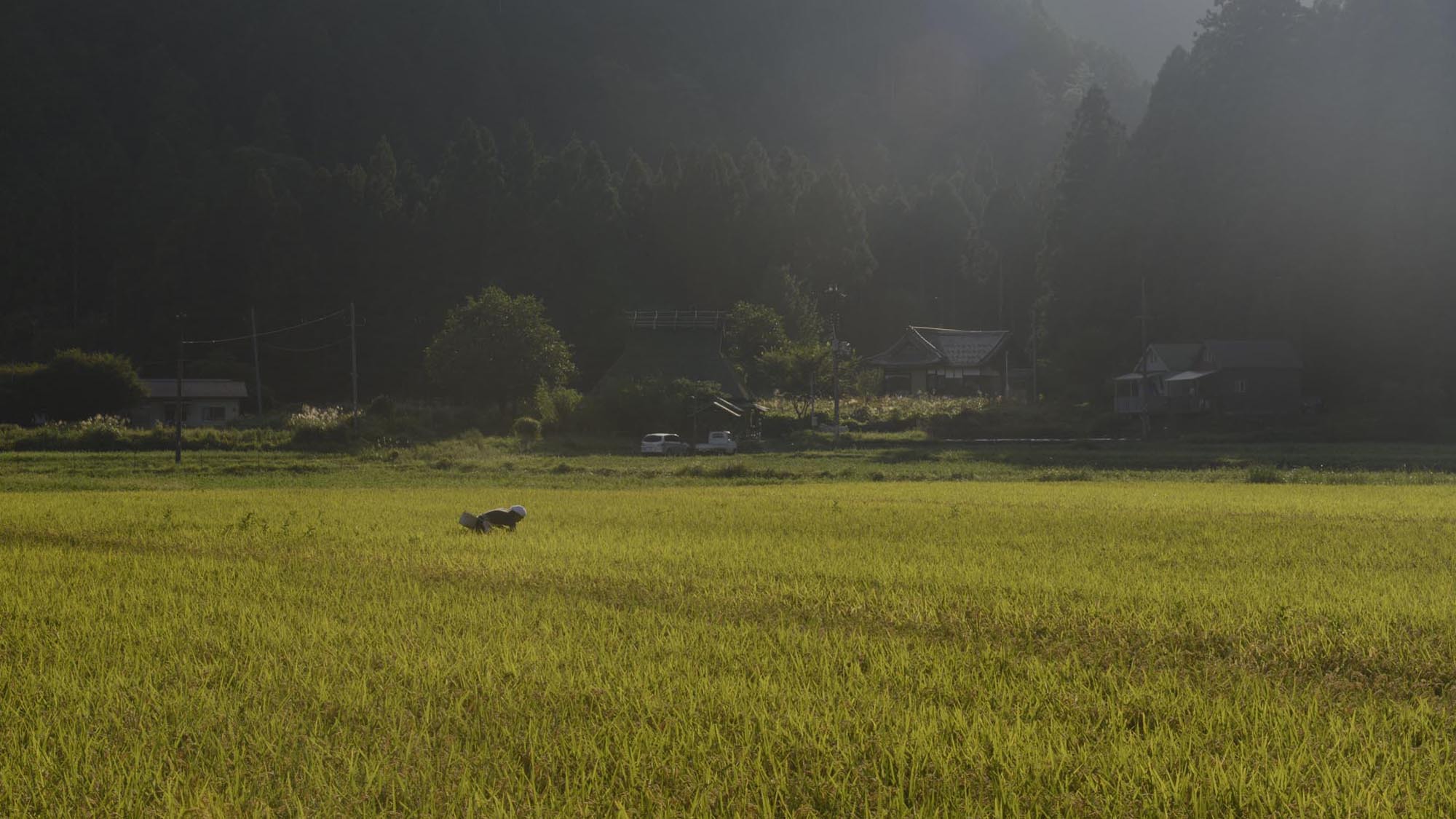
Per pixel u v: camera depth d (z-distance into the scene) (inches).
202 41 7283.5
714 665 327.0
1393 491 1185.4
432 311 4704.7
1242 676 310.2
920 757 238.4
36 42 6240.2
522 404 3171.8
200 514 893.2
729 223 5226.4
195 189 5017.2
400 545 655.1
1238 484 1357.0
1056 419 3134.8
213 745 253.1
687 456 2304.4
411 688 302.5
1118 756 237.5
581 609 421.1
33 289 4731.8
